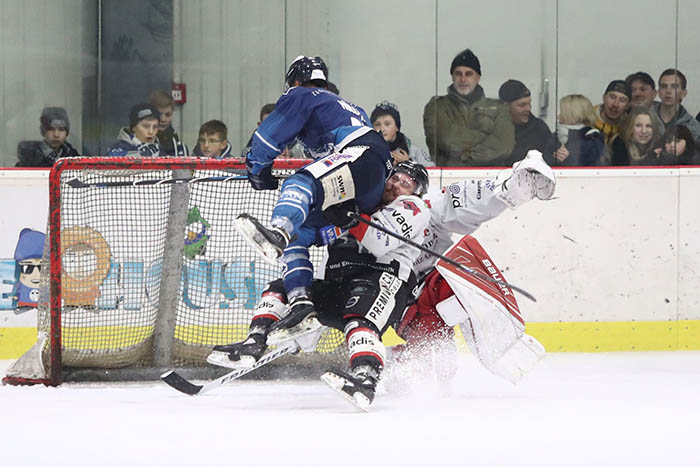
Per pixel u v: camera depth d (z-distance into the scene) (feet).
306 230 45.11
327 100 43.86
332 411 41.91
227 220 66.13
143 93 90.48
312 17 91.45
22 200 78.84
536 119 90.99
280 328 43.21
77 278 65.57
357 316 43.65
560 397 48.26
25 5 88.33
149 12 90.17
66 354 58.54
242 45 91.35
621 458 29.58
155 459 29.17
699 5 90.27
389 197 47.60
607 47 90.74
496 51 90.84
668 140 90.79
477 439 33.01
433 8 91.04
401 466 27.99
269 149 43.83
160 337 61.67
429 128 91.50
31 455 30.14
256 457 29.35
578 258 82.07
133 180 66.08
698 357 76.33
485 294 50.19
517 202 49.85
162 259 62.13
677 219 82.64
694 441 32.96
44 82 89.10
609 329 82.23
